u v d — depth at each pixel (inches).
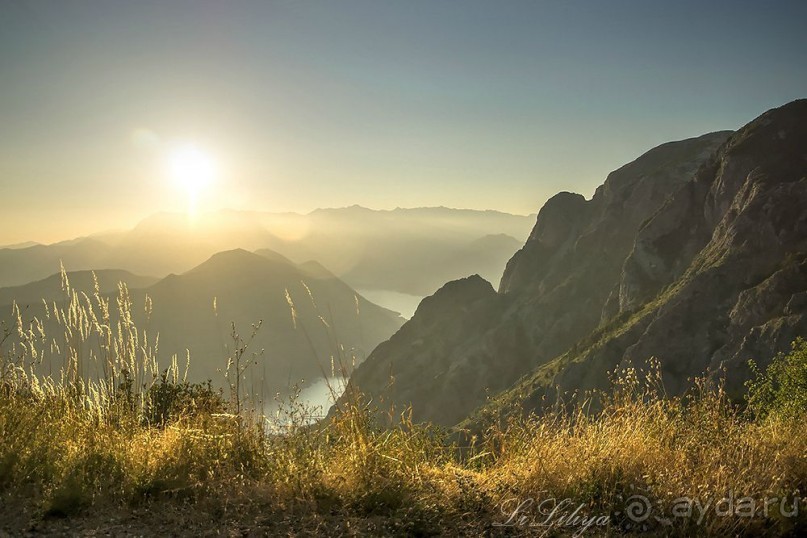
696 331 3299.7
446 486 218.2
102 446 228.2
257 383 251.9
